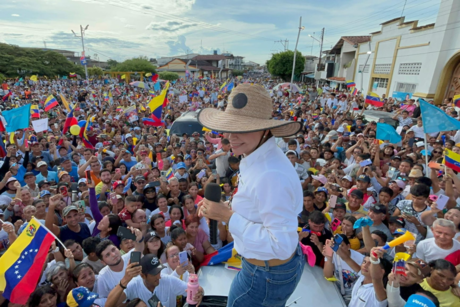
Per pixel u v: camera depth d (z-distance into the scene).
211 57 88.00
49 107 14.93
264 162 1.41
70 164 8.30
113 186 6.38
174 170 8.80
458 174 6.73
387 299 2.95
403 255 2.88
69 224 4.87
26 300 3.23
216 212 1.48
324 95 22.45
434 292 3.19
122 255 4.01
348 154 8.54
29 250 3.31
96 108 21.44
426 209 4.97
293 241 1.30
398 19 24.52
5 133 11.16
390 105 18.70
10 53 51.75
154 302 3.33
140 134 13.42
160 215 4.98
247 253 1.39
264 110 1.45
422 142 9.06
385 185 6.64
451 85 18.61
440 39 18.56
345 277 3.61
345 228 4.55
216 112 1.63
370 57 30.12
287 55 59.94
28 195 5.90
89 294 3.05
